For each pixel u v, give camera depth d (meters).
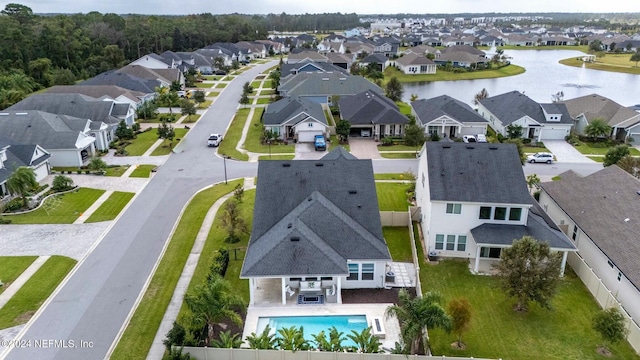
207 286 28.12
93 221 43.41
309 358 25.25
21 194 45.94
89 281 33.88
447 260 37.16
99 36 152.00
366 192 37.31
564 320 29.95
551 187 44.03
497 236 35.03
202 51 151.62
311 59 130.25
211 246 38.91
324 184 37.50
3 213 44.56
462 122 70.38
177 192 50.41
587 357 26.72
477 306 31.41
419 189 43.53
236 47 168.88
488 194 35.62
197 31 188.50
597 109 73.50
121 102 80.81
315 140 66.88
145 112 83.19
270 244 31.84
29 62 117.38
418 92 114.12
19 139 57.81
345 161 39.06
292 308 30.78
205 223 43.12
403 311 25.31
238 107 92.75
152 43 162.88
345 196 36.94
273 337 27.77
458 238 37.00
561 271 34.50
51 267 35.56
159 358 26.41
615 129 70.19
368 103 74.31
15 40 119.44
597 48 192.88
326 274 30.12
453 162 37.75
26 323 29.34
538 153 62.38
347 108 78.06
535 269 29.33
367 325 29.56
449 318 24.86
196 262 36.50
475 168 37.22
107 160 61.03
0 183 47.22
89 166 56.59
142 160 61.06
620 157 53.69
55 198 48.34
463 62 148.12
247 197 48.91
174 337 25.77
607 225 35.09
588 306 31.36
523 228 35.78
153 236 40.62
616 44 192.38
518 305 31.03
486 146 38.62
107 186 51.97
